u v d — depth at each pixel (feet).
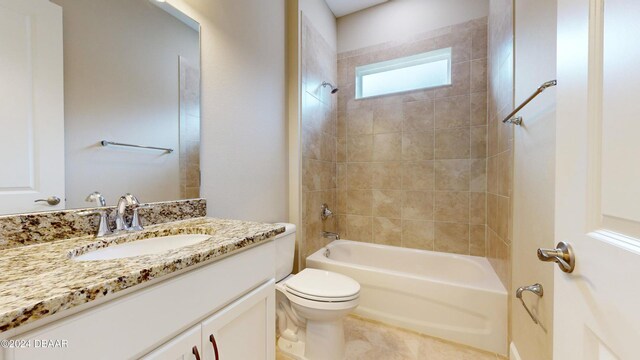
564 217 1.75
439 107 7.24
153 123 3.47
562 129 1.79
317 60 7.34
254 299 2.83
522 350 3.96
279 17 6.08
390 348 4.97
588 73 1.51
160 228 3.19
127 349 1.68
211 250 2.24
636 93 1.17
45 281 1.55
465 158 6.95
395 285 5.65
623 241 1.23
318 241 7.43
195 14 4.02
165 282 1.94
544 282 3.11
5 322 1.15
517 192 4.20
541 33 3.26
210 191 4.30
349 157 8.46
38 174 2.48
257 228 3.21
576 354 1.61
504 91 4.99
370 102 8.14
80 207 2.75
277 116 6.02
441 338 5.21
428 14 7.34
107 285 1.53
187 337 2.07
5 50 2.29
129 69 3.21
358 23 8.28
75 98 2.73
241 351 2.69
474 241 6.87
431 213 7.36
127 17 3.19
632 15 1.20
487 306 4.86
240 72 4.91
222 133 4.52
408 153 7.64
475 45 6.79
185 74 3.89
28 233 2.37
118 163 3.10
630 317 1.17
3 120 2.27
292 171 6.43
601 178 1.41
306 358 4.56
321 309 4.18
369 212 8.18
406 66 7.95
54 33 2.58
